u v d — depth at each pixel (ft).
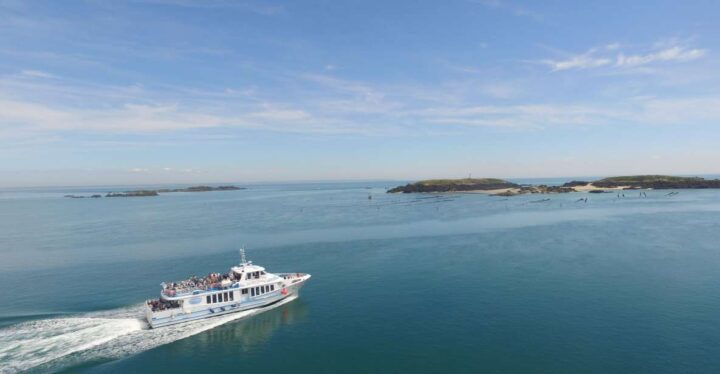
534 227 432.25
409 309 206.28
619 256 296.30
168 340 177.06
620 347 163.43
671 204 633.20
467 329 182.60
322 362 159.53
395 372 151.33
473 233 403.75
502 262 285.84
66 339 176.04
